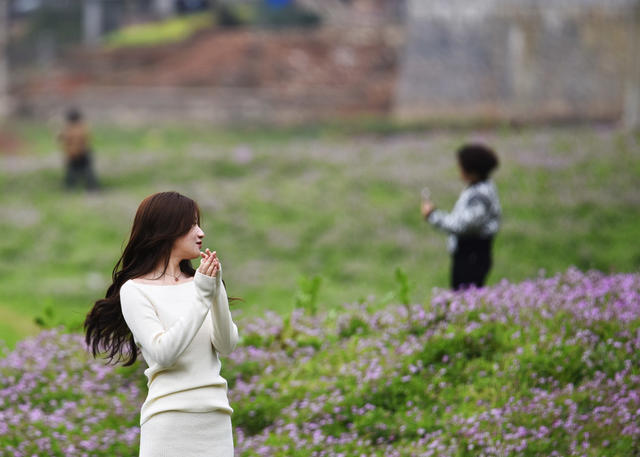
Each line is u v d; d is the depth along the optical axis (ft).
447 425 41.88
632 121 179.52
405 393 44.65
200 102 253.03
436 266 102.89
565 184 122.01
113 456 41.91
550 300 51.49
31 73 311.88
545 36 213.46
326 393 45.27
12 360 52.29
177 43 295.89
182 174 152.25
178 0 352.08
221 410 30.04
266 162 154.20
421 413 42.91
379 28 296.71
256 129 241.35
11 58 339.57
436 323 51.37
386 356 47.50
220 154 160.35
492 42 220.84
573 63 210.38
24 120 258.16
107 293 32.32
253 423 44.60
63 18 375.86
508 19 217.97
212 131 237.66
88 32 346.74
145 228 31.14
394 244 111.14
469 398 43.88
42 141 227.61
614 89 205.67
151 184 148.77
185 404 29.32
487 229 57.57
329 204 127.95
